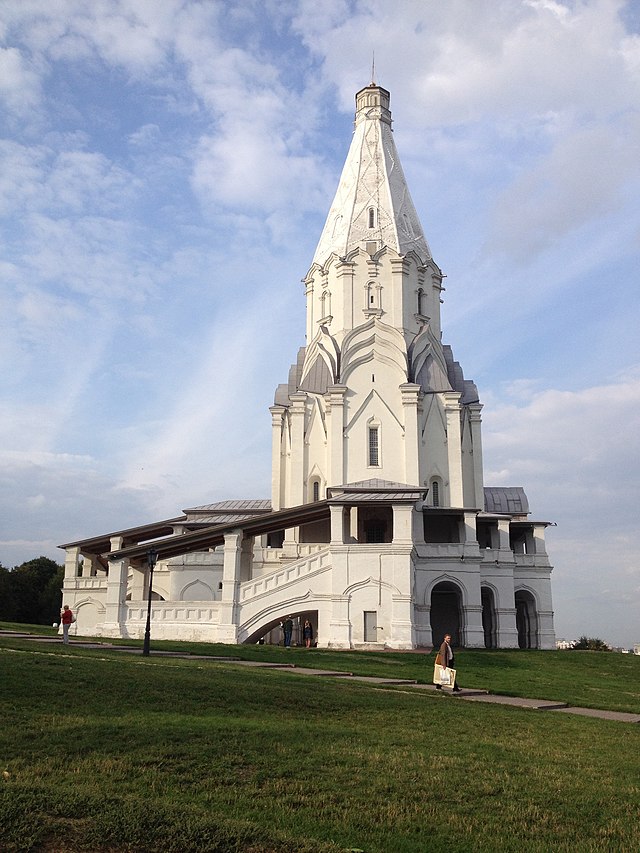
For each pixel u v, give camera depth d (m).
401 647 48.50
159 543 51.28
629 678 39.12
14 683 18.62
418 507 61.22
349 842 9.98
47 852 8.87
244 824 9.93
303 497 64.69
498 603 62.81
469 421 68.75
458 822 11.01
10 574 104.00
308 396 66.56
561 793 12.77
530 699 27.70
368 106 77.81
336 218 73.75
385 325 67.44
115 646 37.38
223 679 23.05
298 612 49.88
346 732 16.75
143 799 10.66
